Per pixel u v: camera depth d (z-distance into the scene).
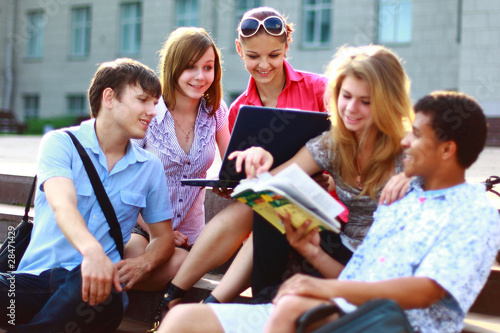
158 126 3.18
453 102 2.01
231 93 17.16
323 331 1.72
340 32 15.96
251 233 2.77
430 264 1.91
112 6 19.08
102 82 2.75
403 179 2.21
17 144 10.07
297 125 2.50
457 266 1.89
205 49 3.11
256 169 2.36
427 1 15.00
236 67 17.06
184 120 3.25
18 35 20.61
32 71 20.56
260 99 3.35
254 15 3.17
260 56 3.12
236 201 2.71
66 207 2.59
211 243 2.69
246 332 2.13
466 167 2.06
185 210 3.27
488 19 12.62
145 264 2.81
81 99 19.88
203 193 3.37
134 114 2.73
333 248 2.46
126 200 2.81
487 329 2.46
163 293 2.82
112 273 2.51
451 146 2.01
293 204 2.04
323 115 2.50
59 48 20.08
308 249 2.24
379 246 2.10
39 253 2.75
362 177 2.42
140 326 3.03
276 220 2.28
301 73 3.33
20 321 2.68
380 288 1.87
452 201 2.01
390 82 2.28
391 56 2.32
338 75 2.33
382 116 2.27
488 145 10.88
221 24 17.22
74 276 2.58
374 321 1.76
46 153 2.72
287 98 3.28
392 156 2.36
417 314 1.99
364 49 2.37
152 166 2.90
